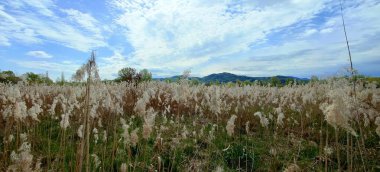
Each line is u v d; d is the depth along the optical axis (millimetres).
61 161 5281
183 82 6812
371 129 7414
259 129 8148
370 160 5984
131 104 9789
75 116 7000
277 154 6168
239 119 8680
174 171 5613
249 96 14125
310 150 6625
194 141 6551
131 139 3650
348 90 4953
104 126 7664
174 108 10133
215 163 5645
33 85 15219
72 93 4539
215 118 9281
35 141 6215
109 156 5414
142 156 5809
